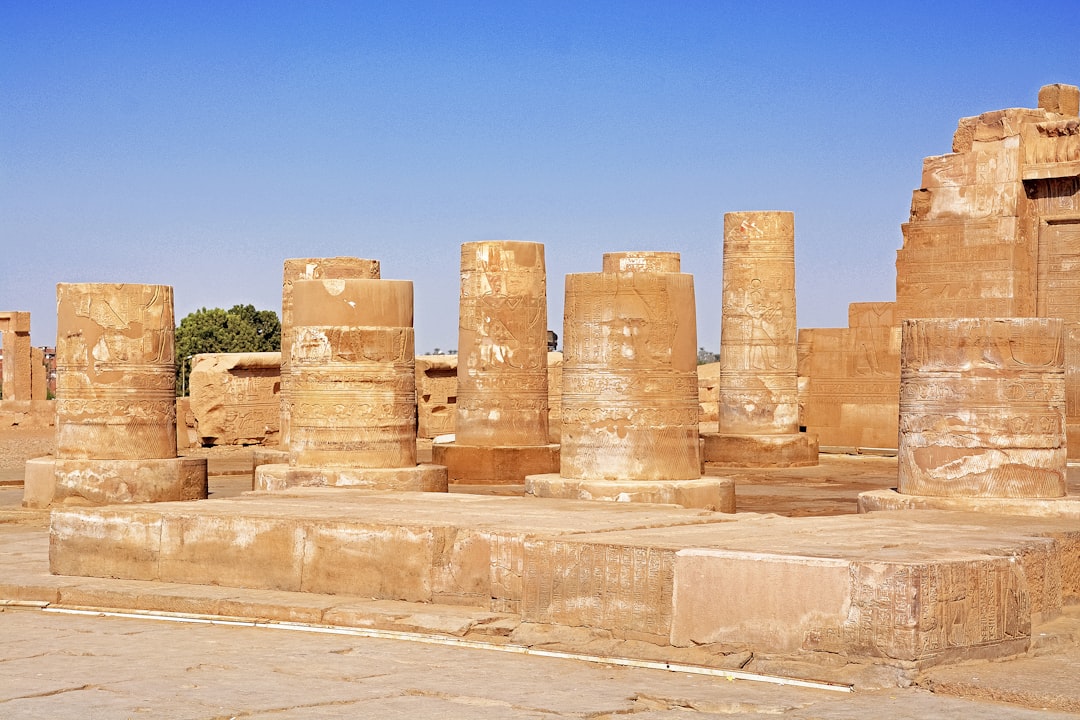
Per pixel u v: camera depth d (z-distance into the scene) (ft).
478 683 24.61
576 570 27.78
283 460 62.08
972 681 23.32
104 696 23.91
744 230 77.92
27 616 32.37
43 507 53.31
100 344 53.11
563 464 47.83
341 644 28.37
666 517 32.73
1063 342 40.06
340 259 63.87
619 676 25.08
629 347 46.62
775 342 77.56
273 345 200.75
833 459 79.61
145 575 34.53
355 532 31.73
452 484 64.64
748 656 25.12
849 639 24.34
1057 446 39.68
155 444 53.98
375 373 51.90
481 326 66.54
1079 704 22.15
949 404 39.65
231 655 27.35
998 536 28.91
